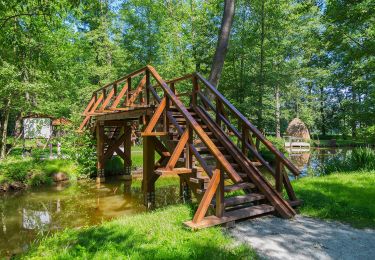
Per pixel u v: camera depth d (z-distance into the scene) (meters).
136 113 8.38
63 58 15.05
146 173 7.80
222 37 9.78
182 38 22.31
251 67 21.44
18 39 6.80
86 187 10.87
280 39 23.02
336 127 34.94
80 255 3.43
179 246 3.52
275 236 4.02
